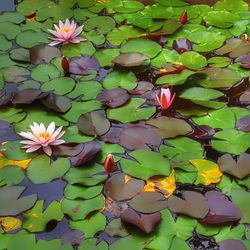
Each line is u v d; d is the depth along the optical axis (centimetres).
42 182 189
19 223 180
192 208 182
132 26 243
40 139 196
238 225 179
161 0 256
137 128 203
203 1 256
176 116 208
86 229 178
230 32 240
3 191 187
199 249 175
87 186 187
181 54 230
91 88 218
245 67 225
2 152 197
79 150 196
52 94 214
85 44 235
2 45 235
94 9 251
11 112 210
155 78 221
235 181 189
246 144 199
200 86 217
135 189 186
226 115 208
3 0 258
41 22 245
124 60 224
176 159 194
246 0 256
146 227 176
